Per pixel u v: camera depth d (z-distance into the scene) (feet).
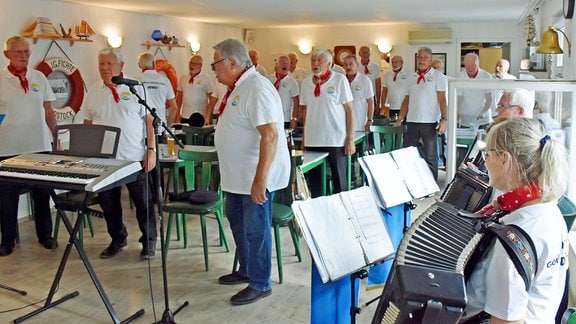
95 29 21.79
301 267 12.42
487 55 33.50
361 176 19.62
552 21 19.38
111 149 12.46
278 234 11.48
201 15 26.71
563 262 4.63
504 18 30.94
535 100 10.95
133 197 12.85
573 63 13.60
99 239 14.51
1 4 17.37
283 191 12.14
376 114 26.89
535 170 4.59
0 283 11.65
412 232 5.07
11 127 13.88
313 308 7.66
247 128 9.80
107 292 11.17
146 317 10.08
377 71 28.55
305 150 16.24
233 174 10.12
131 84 9.39
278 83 23.35
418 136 20.29
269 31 36.14
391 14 28.12
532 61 23.21
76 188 8.95
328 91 15.62
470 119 13.04
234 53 9.66
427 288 4.12
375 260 7.64
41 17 18.71
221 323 9.85
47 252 13.58
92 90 12.69
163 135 14.93
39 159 10.06
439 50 34.06
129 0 20.31
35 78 14.28
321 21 31.63
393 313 4.22
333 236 7.34
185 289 11.29
